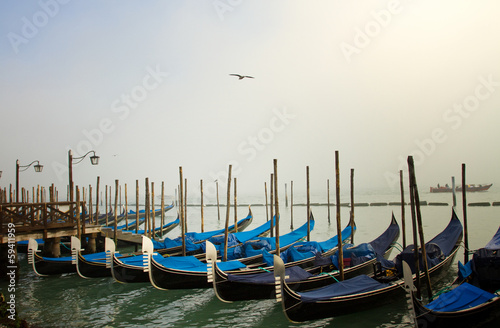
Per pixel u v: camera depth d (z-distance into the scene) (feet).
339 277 39.60
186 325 35.50
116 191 73.10
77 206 57.00
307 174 69.92
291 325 34.65
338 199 40.34
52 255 58.08
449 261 45.09
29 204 53.67
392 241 55.31
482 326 29.50
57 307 40.96
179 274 42.47
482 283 36.35
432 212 137.49
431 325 28.22
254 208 230.68
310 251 49.90
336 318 34.71
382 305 35.91
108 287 48.01
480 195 238.89
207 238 70.79
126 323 36.24
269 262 45.55
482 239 72.08
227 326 34.96
